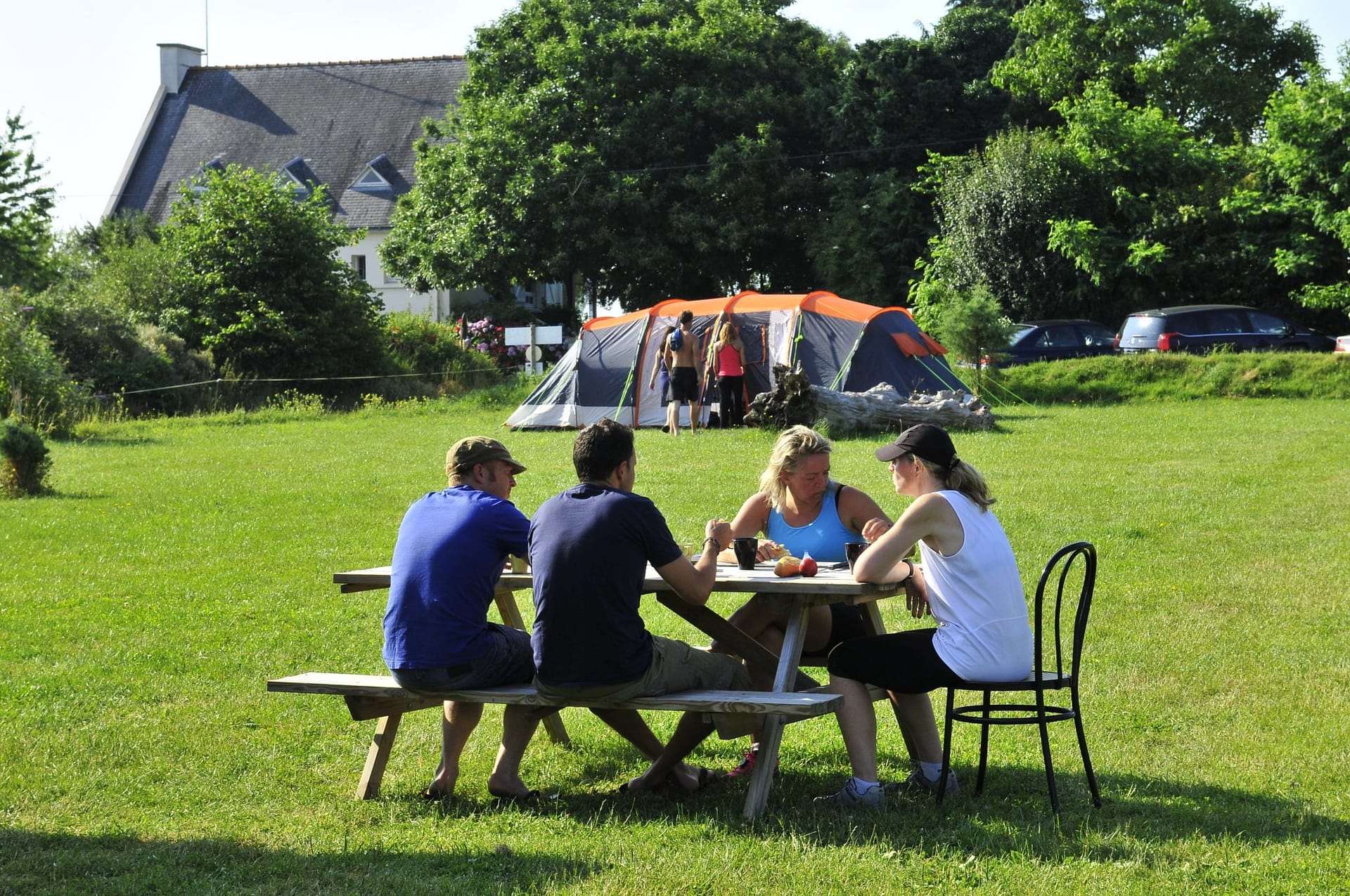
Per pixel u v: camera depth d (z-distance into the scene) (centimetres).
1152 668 664
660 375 2012
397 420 2319
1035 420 1917
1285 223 2989
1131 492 1220
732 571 512
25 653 718
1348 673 643
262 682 661
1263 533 1013
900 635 485
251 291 2877
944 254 3281
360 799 497
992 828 446
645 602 862
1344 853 413
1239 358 2267
